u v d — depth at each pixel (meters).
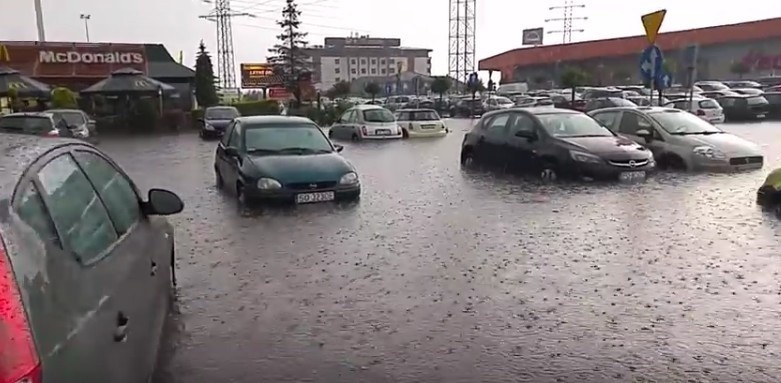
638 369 3.99
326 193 9.78
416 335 4.58
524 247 7.03
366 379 3.90
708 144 12.28
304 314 5.03
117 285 2.67
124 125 33.97
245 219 8.74
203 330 4.69
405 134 24.11
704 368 4.00
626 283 5.69
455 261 6.52
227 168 10.94
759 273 5.91
